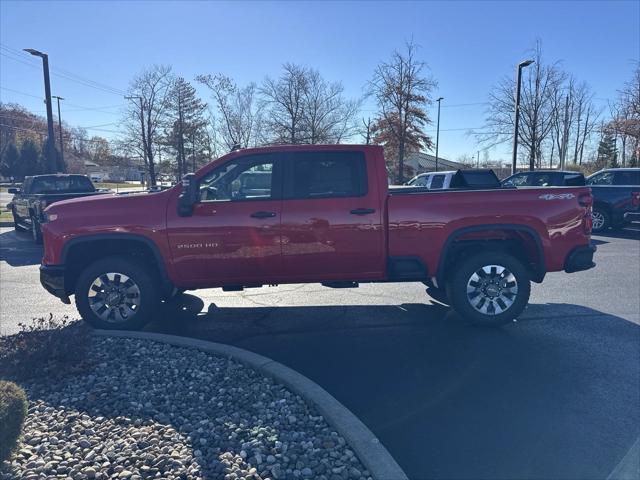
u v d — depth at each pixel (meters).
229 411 3.76
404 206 5.84
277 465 3.05
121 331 5.54
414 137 42.56
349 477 3.00
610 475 3.20
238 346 5.59
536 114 32.50
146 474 2.92
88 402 3.83
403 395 4.32
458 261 6.16
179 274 5.89
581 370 4.82
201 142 38.16
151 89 37.72
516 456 3.41
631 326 6.16
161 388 4.13
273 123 34.84
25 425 3.46
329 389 4.45
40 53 21.58
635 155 40.31
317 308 7.20
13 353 4.32
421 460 3.37
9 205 17.69
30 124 82.94
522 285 6.06
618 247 12.39
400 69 40.84
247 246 5.80
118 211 5.84
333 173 5.88
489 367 4.91
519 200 5.95
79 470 2.93
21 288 8.60
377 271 5.99
